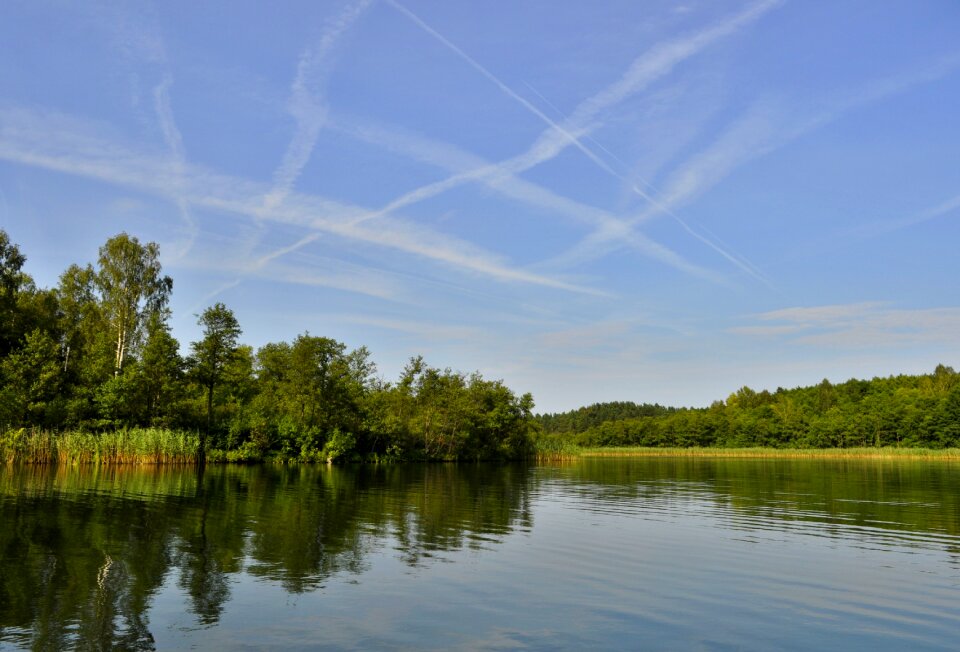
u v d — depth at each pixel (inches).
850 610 527.8
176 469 2085.4
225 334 2677.2
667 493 1565.0
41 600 511.8
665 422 6948.8
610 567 676.1
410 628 464.4
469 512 1128.2
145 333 2834.6
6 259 2687.0
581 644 438.9
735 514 1131.3
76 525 861.2
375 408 3580.2
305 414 3100.4
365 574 624.1
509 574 636.1
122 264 2746.1
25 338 2475.4
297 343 3174.2
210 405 2711.6
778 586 603.2
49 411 2253.9
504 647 429.7
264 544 763.4
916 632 476.1
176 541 767.1
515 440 4195.4
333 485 1660.9
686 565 690.8
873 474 2433.6
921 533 914.7
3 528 821.9
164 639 430.3
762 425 5969.5
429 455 3740.2
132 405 2452.0
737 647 440.5
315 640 434.9
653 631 469.7
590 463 3686.0
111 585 560.1
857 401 6515.8
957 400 4761.3
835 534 907.4
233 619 475.8
